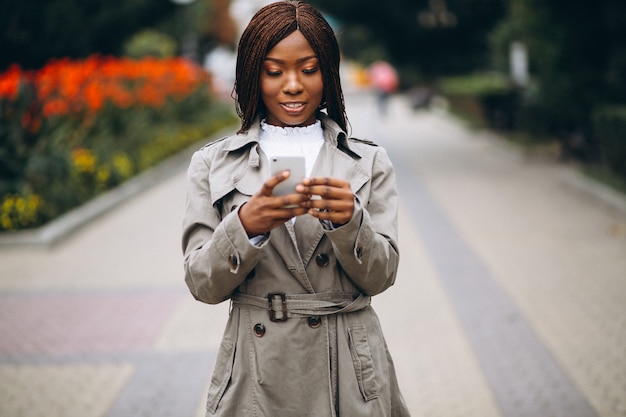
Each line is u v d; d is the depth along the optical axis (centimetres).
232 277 177
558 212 849
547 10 1205
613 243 697
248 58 186
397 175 1202
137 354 457
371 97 4034
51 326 514
